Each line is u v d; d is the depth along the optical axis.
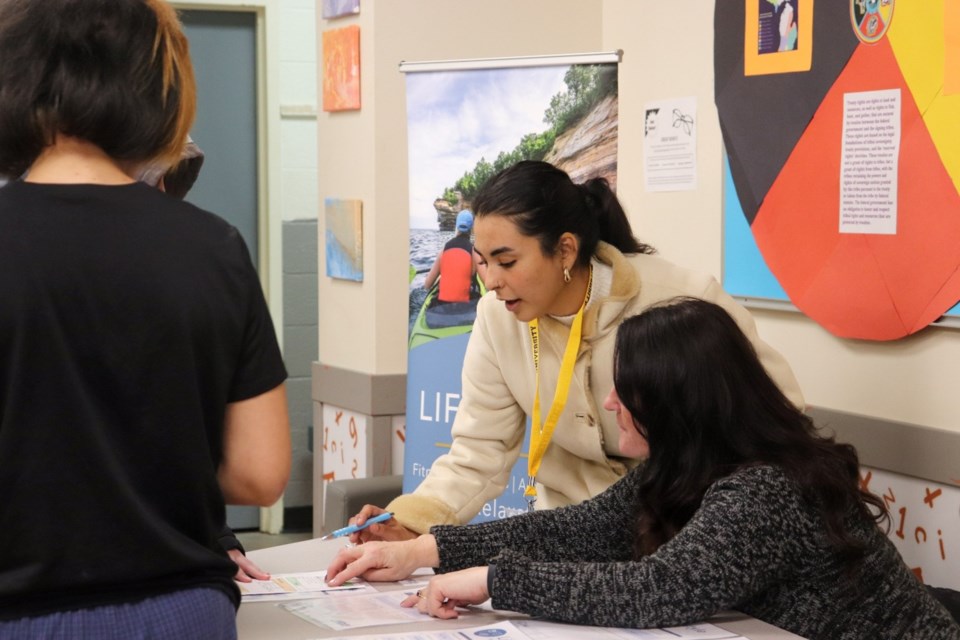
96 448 1.05
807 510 1.61
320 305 4.23
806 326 2.99
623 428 1.81
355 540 2.05
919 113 2.58
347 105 3.92
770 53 3.01
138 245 1.09
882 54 2.67
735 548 1.56
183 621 1.08
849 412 2.85
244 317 1.15
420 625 1.59
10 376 1.03
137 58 1.12
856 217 2.76
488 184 2.12
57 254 1.06
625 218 2.27
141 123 1.12
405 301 3.89
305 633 1.55
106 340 1.06
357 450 4.02
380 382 3.88
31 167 1.14
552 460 2.38
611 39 3.85
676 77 3.46
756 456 1.66
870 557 1.66
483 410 2.35
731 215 3.19
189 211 1.15
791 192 2.96
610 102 3.08
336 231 4.04
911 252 2.62
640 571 1.57
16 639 1.03
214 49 4.98
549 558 1.88
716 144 3.29
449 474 2.31
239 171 5.09
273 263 5.11
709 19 3.30
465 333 3.29
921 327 2.61
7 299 1.03
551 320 2.23
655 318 1.72
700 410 1.66
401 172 3.86
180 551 1.09
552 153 3.18
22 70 1.09
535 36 3.93
